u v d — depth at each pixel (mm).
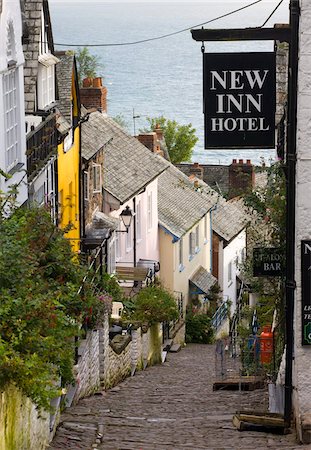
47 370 14648
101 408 20469
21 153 26297
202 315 52219
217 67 16891
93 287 24391
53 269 21031
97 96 50719
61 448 16016
